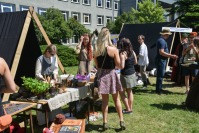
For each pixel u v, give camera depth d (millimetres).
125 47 4574
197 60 5414
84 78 4398
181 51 7652
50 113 4457
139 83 7848
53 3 23922
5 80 2346
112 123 4496
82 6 28062
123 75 4750
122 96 4930
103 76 3861
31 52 5777
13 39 4723
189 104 5320
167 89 7289
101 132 4102
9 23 4992
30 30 5543
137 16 29391
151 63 9492
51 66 4480
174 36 9180
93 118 4648
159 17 28781
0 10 18734
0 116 2355
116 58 3805
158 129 4238
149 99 6098
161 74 6535
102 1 31469
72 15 26875
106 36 3799
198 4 21078
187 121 4582
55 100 3686
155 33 9711
